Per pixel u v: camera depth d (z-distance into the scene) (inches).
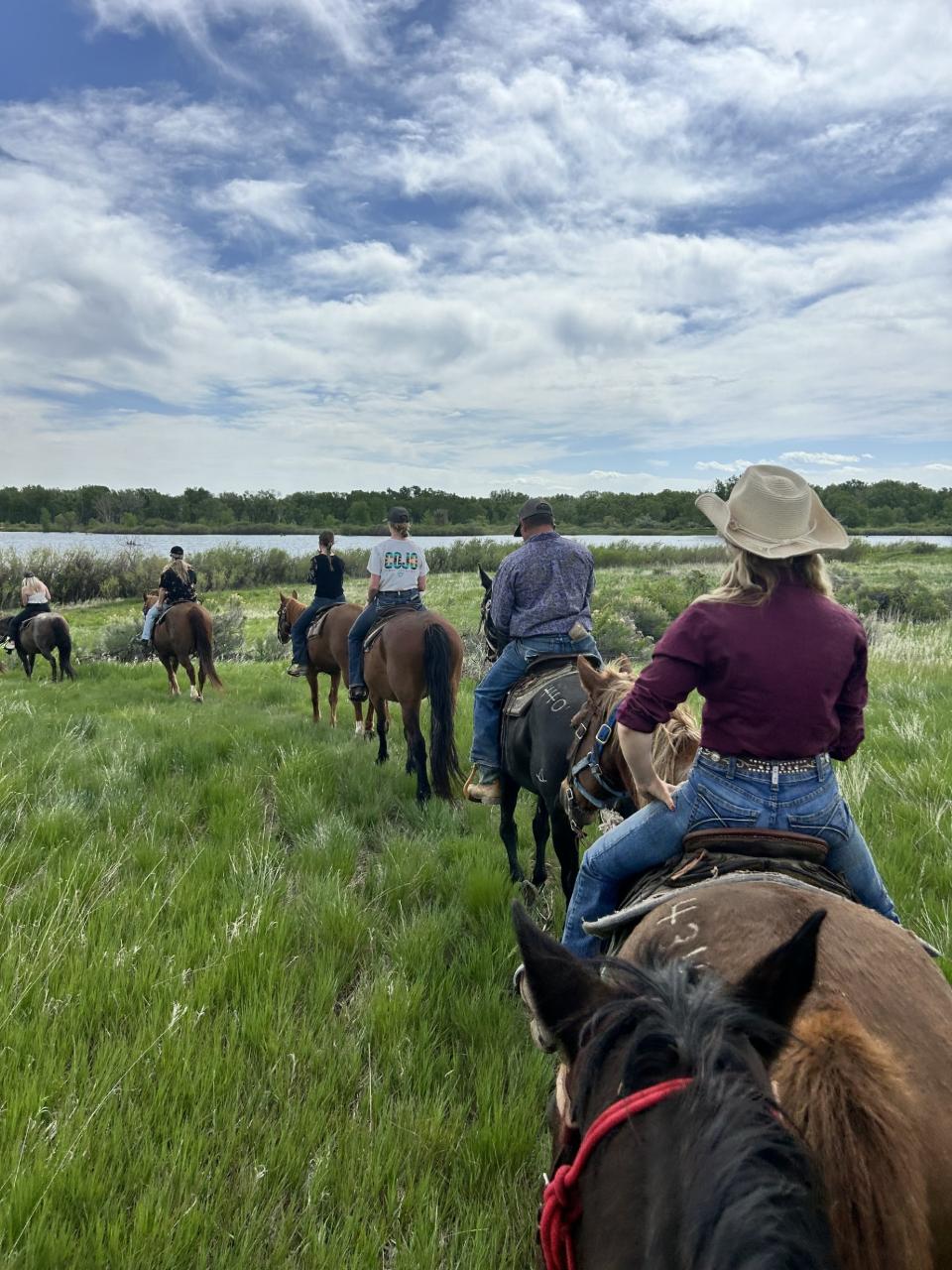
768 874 84.7
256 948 161.0
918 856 204.5
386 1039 140.1
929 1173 55.2
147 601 530.6
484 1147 117.4
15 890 184.7
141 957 157.2
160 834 231.1
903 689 416.8
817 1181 42.2
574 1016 59.2
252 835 230.7
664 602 840.3
